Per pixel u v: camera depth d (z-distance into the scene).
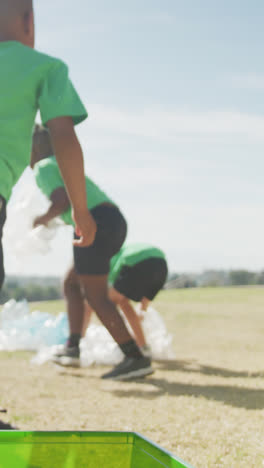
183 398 2.34
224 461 1.50
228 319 5.99
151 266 3.39
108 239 2.75
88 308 3.66
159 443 1.67
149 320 3.82
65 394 2.44
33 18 1.60
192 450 1.60
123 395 2.42
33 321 4.16
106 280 2.79
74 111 1.50
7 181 1.41
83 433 0.94
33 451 0.93
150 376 2.93
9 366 3.21
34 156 3.07
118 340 2.79
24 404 2.21
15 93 1.44
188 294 9.88
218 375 2.95
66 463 0.94
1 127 1.41
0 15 1.54
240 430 1.82
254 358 3.53
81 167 1.54
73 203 1.62
